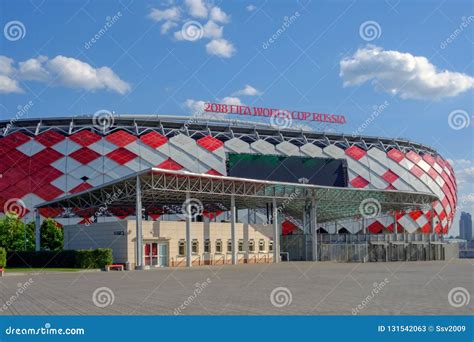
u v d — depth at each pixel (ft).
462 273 111.65
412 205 218.59
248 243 183.62
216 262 171.42
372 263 175.22
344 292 68.90
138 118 254.47
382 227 287.89
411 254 214.48
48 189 229.04
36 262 158.10
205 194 165.68
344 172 280.51
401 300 59.31
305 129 287.07
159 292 71.77
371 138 307.99
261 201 194.39
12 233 177.27
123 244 150.41
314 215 191.42
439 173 325.42
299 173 268.41
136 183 145.38
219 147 256.93
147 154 241.14
